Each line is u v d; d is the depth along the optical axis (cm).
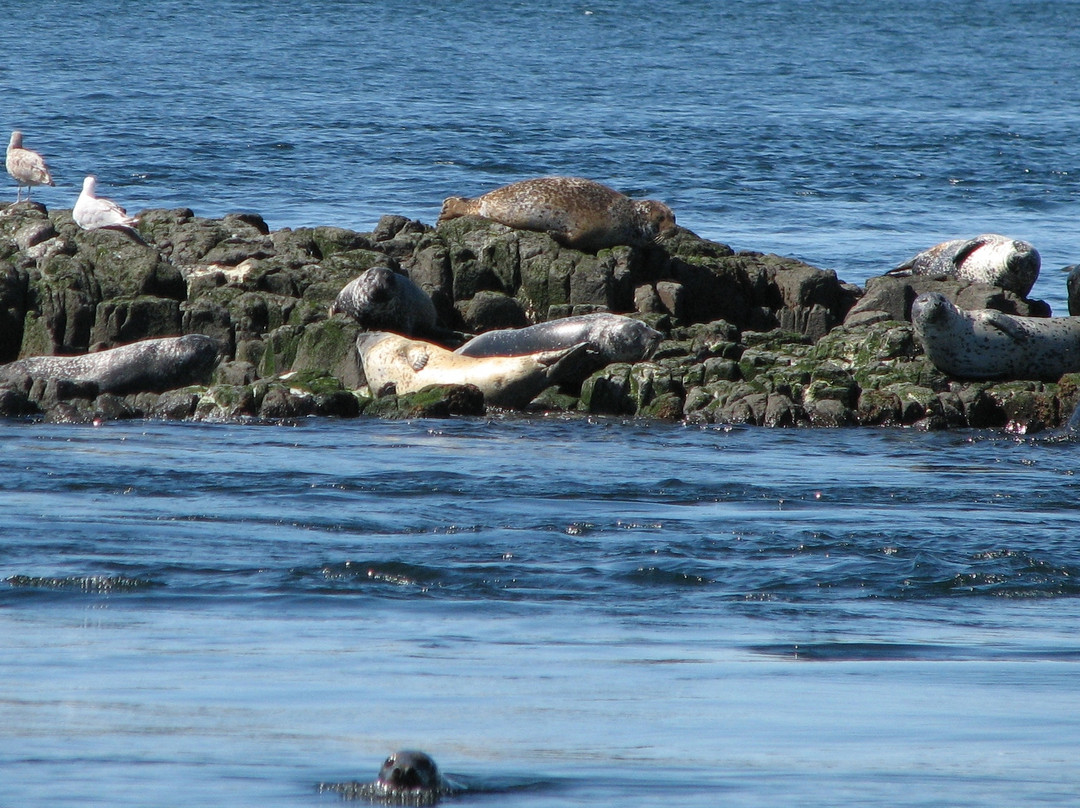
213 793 2188
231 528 4331
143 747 2409
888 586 3806
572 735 2522
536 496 4938
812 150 19250
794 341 7506
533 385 6850
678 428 6469
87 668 2905
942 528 4491
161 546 4078
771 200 15412
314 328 7175
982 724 2600
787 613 3538
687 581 3828
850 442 6228
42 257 7625
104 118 19212
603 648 3175
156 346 6906
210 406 6544
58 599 3512
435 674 2925
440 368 6894
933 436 6419
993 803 2169
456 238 8075
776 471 5509
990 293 7919
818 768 2342
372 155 17300
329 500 4803
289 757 2373
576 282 7769
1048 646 3241
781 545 4222
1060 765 2362
